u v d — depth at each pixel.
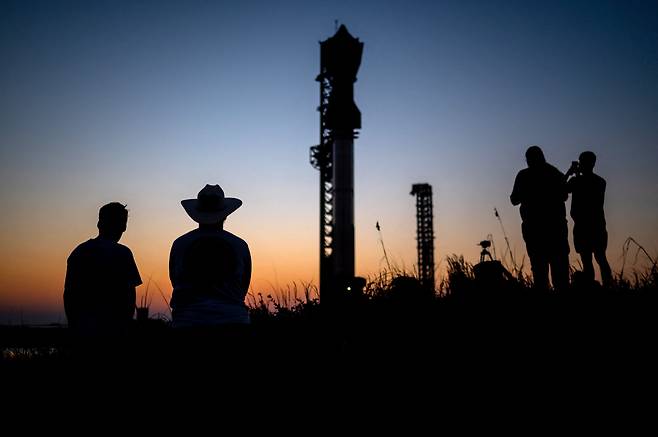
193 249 4.14
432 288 6.33
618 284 5.75
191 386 3.80
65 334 4.78
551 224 7.23
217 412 3.76
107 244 4.82
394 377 4.58
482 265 5.98
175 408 3.78
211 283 4.07
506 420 3.83
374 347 5.15
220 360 3.87
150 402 3.88
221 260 4.12
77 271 4.71
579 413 3.77
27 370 4.87
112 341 4.64
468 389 4.27
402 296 6.02
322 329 5.68
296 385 4.42
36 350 5.55
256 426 3.78
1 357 5.17
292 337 5.48
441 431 3.79
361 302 6.05
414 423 3.91
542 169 7.43
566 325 4.86
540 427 3.69
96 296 4.71
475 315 5.32
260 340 4.36
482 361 4.60
